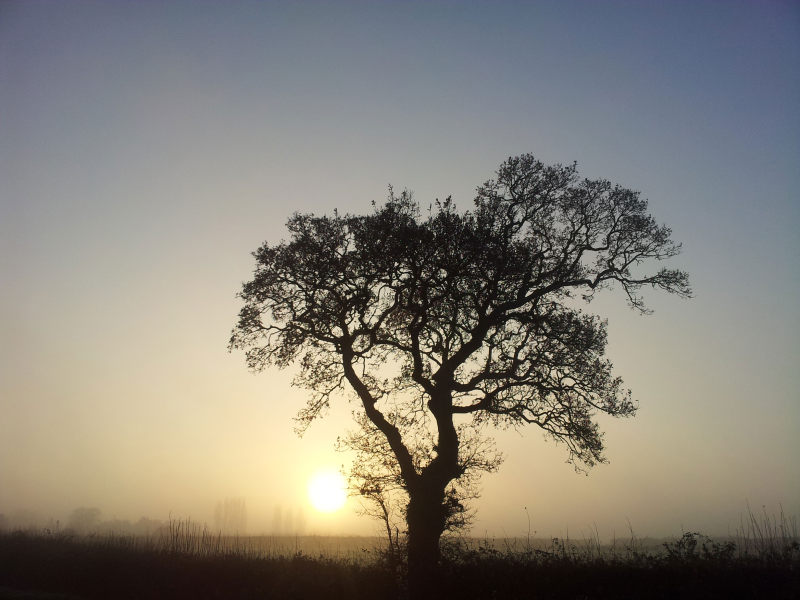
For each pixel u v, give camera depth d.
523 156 26.20
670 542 20.55
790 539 19.98
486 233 24.47
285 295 25.83
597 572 18.22
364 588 20.03
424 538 22.11
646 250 26.09
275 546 29.81
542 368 25.44
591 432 25.53
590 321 25.03
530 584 17.98
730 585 16.31
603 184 26.14
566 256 26.09
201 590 22.00
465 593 18.50
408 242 23.80
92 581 24.66
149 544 29.39
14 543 31.25
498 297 24.92
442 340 25.70
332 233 25.33
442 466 23.78
